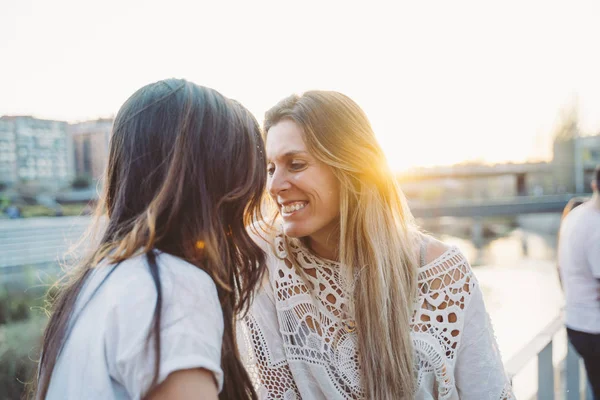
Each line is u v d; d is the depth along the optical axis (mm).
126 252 715
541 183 63188
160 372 606
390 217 1237
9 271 9102
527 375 3691
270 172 1234
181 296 673
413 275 1235
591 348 2525
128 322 639
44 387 700
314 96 1189
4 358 5051
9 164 20281
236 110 841
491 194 63188
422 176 51688
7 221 12883
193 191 769
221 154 795
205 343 652
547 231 39531
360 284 1194
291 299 1222
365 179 1197
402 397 1172
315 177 1165
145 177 764
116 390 635
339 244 1248
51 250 10672
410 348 1185
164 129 769
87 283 734
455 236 37000
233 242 861
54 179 20797
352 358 1195
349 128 1179
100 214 826
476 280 1288
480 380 1267
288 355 1210
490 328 1304
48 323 765
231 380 824
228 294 796
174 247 760
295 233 1187
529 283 14383
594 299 2512
